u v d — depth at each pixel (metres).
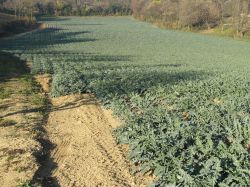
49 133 13.40
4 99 17.95
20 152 11.31
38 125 14.05
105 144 12.26
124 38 61.28
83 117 15.15
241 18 69.00
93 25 90.44
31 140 12.28
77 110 16.12
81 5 136.25
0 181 9.66
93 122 14.50
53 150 11.91
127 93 18.20
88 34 66.00
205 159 9.60
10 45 45.84
